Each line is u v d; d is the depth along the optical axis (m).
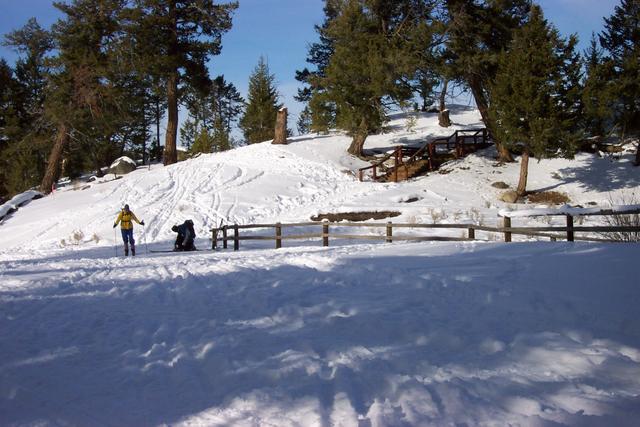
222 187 31.05
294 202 28.80
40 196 35.19
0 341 5.87
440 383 3.99
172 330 6.11
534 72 25.30
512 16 30.97
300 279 8.93
